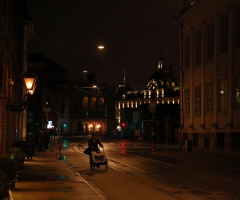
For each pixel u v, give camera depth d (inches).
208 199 446.3
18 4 1045.8
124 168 805.2
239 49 1098.1
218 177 653.3
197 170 769.6
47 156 1080.8
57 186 498.0
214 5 1227.9
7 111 717.9
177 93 4778.5
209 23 1279.5
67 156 1104.8
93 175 658.8
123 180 593.9
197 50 1369.3
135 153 1284.4
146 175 684.7
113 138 3312.0
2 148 601.3
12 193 440.8
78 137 3422.7
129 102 4977.9
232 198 452.8
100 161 735.7
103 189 505.0
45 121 1771.7
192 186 547.2
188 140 1362.0
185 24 1460.4
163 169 787.4
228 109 1142.3
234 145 1107.9
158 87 4948.3
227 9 1162.0
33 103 2812.5
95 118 4709.6
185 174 698.8
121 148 1624.0
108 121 4778.5
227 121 1152.8
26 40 1488.7
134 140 2758.4
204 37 1302.9
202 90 1312.7
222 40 1202.6
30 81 770.2
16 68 964.0
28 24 1210.0
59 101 4512.8
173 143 2258.9
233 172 733.9
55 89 4475.9
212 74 1251.8
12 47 765.9
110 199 435.2
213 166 860.0
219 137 1193.4
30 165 791.7
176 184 568.1
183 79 1475.1
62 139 2618.1
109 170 741.3
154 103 1573.6
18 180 553.0
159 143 2281.0
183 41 1477.6
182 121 1475.1
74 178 584.4
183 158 1085.1
